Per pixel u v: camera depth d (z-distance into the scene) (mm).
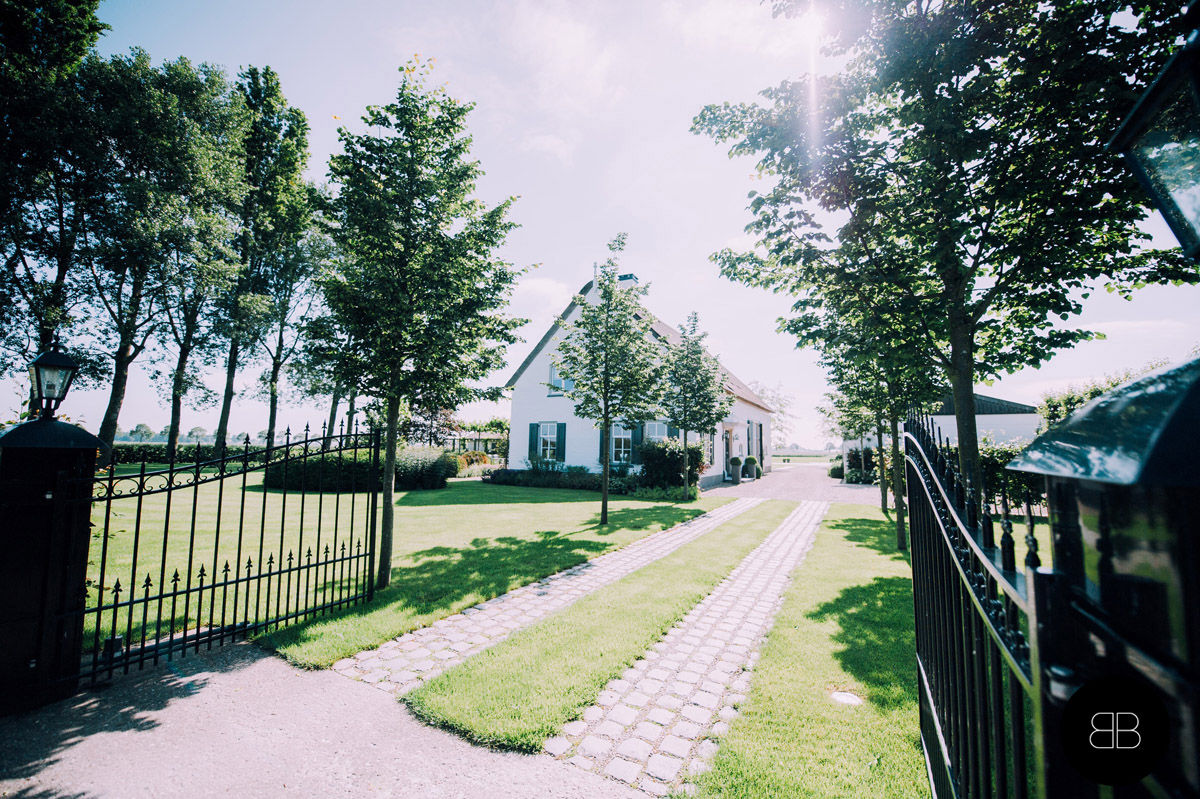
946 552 2217
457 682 3791
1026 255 5254
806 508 15031
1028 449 1135
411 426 29281
